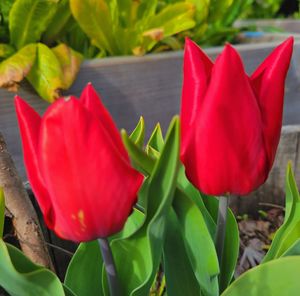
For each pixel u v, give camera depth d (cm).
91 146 27
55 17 86
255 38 116
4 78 73
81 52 99
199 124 30
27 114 28
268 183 70
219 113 29
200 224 33
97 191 28
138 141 39
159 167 30
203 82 30
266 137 30
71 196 27
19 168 81
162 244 34
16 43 85
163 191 30
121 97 87
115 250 35
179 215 34
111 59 84
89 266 38
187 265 37
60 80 77
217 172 30
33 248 42
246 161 30
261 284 32
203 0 101
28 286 32
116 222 29
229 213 37
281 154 67
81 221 28
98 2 82
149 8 92
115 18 88
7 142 80
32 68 78
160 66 88
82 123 26
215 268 34
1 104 78
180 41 106
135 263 35
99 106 28
